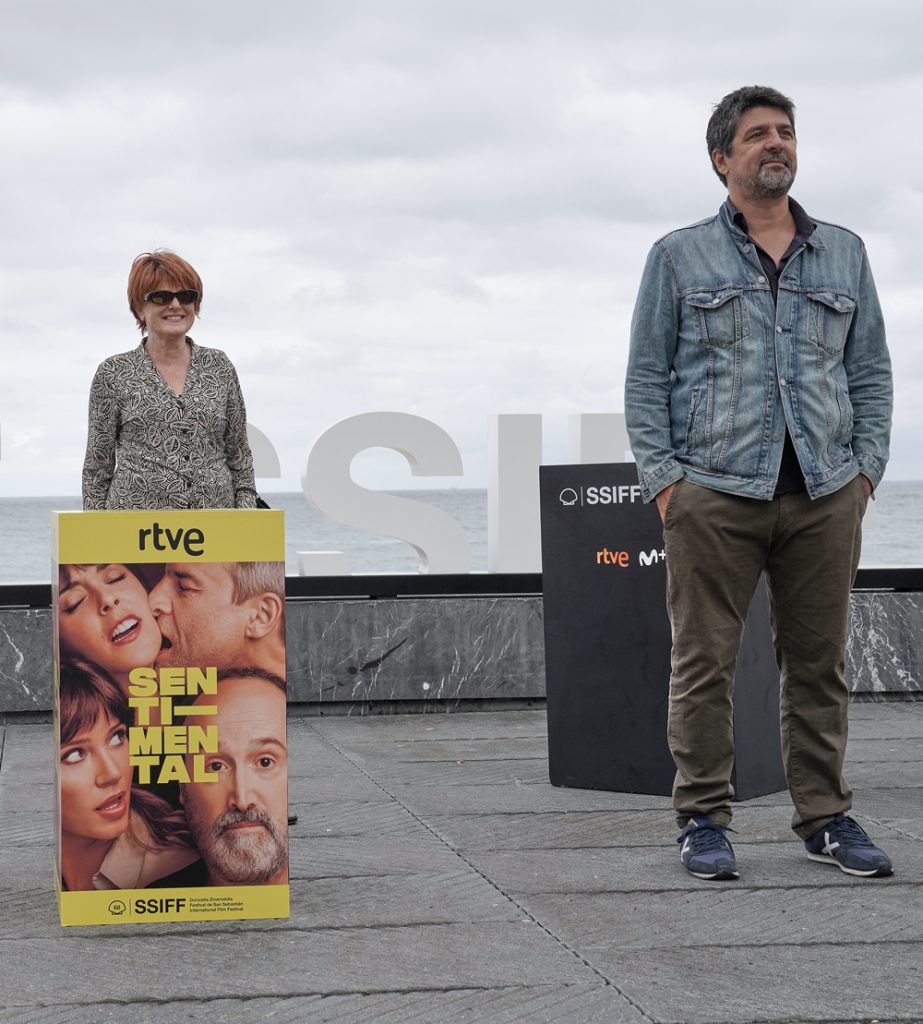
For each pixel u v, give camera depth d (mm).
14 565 56312
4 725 7324
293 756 6348
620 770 5453
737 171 4055
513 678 7773
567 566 5555
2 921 3713
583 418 7988
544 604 5617
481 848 4512
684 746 4164
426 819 4965
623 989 3131
